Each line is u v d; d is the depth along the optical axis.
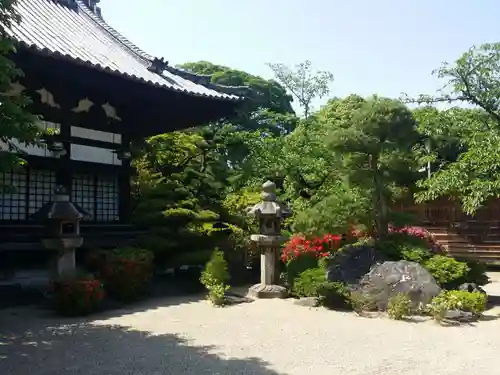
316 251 11.86
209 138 18.30
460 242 21.97
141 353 6.65
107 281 10.84
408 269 9.86
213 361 6.27
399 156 11.25
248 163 21.39
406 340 7.35
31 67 11.18
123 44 15.80
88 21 17.42
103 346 7.01
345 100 18.05
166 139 17.47
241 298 11.02
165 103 14.30
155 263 13.49
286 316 9.23
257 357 6.45
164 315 9.38
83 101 13.45
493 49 11.13
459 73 11.27
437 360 6.29
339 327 8.26
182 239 13.77
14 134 6.38
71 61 10.87
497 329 8.07
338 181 14.83
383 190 11.78
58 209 10.17
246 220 15.32
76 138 13.30
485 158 9.92
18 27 12.00
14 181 12.06
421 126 11.84
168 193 14.40
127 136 14.77
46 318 9.05
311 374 5.71
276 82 42.12
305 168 16.62
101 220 14.20
